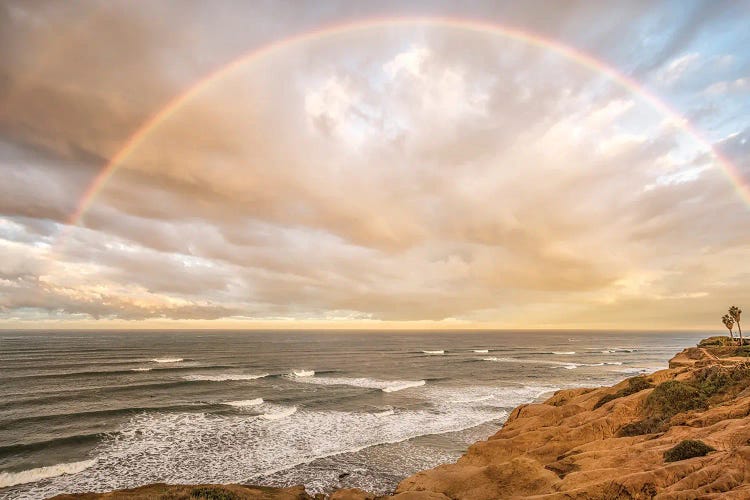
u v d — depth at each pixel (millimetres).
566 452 22656
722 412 20984
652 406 26281
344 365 96625
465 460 25938
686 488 12977
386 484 26281
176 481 26078
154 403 48375
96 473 27109
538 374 82625
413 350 157500
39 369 77375
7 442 33125
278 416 42688
